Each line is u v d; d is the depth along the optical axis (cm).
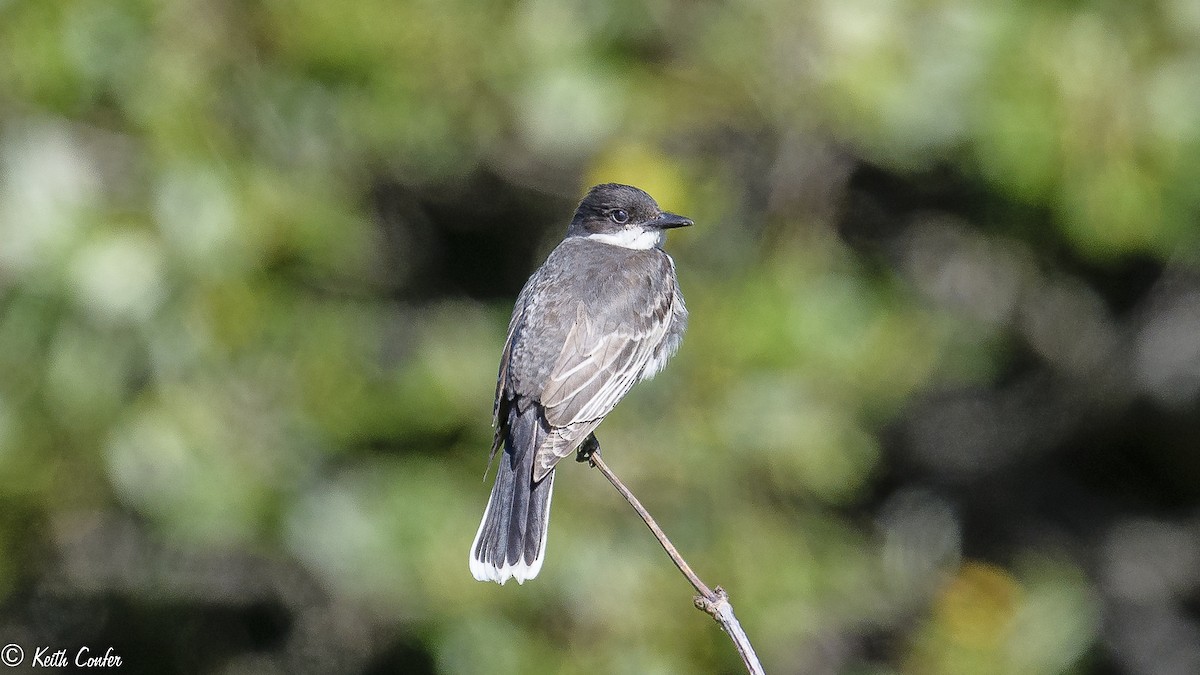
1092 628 1561
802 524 1314
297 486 1292
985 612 1373
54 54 1190
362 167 1325
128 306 1184
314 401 1277
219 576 1457
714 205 1288
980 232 1515
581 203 1068
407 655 1464
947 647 1363
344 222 1270
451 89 1288
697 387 1252
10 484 1212
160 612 1476
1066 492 1797
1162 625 1766
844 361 1284
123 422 1220
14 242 1170
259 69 1250
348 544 1288
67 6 1197
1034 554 1688
